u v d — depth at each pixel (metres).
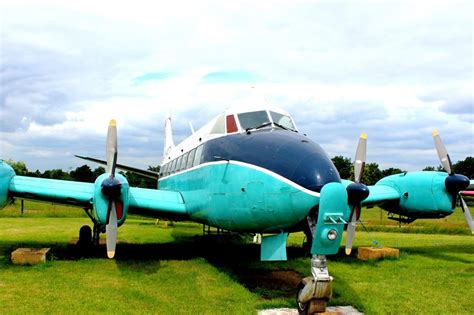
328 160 6.87
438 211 11.41
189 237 16.91
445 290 8.09
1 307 6.42
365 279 9.01
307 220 6.67
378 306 6.95
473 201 50.69
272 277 9.12
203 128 11.83
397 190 12.19
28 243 13.56
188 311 6.45
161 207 10.81
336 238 6.27
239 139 8.58
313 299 6.32
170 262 10.46
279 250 7.64
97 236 11.30
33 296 7.04
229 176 8.20
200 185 9.90
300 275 9.38
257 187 7.27
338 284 8.52
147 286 7.93
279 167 7.00
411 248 14.38
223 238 15.56
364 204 11.64
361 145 7.43
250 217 7.60
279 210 6.90
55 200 10.12
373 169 61.34
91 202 9.92
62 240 14.54
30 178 10.23
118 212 8.79
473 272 9.82
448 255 12.52
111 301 6.85
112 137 8.59
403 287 8.30
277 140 7.65
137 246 13.62
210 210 9.32
